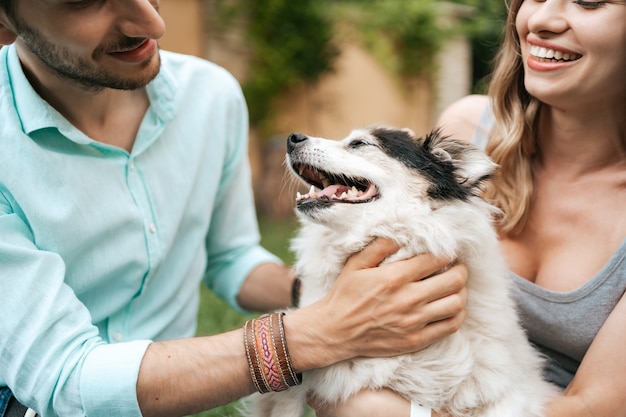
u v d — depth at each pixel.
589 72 0.75
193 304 0.90
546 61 0.77
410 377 0.72
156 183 0.81
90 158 0.77
